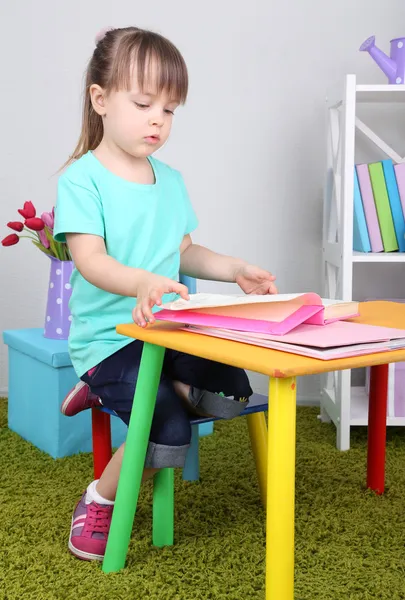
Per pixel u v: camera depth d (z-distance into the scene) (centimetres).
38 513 131
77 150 135
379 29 203
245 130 207
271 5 203
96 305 118
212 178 208
